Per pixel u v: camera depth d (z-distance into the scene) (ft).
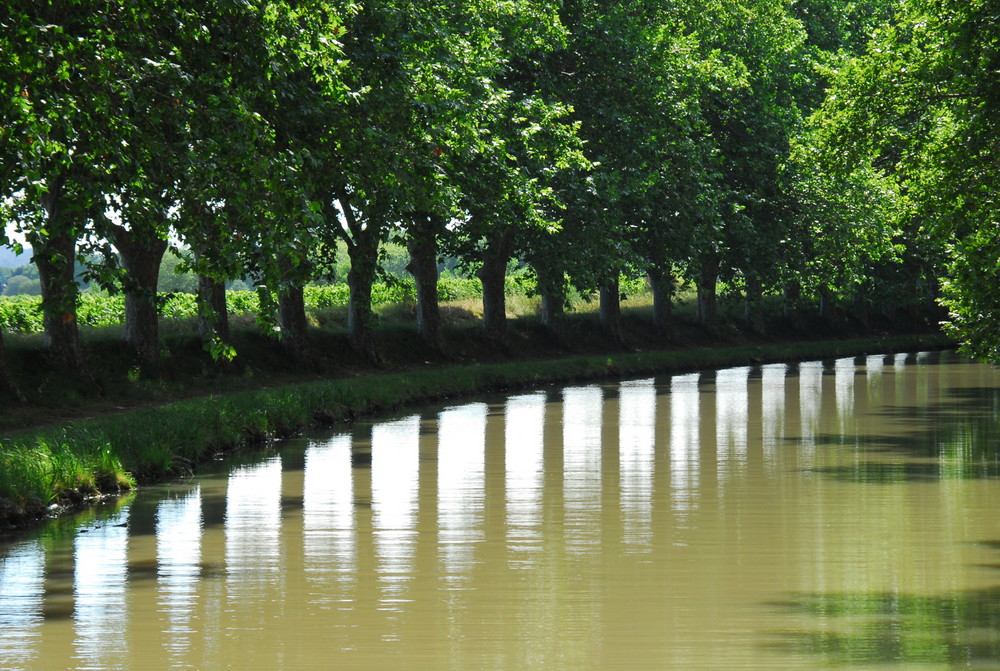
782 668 43.21
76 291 83.61
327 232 162.40
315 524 73.26
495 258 235.20
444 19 157.89
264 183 84.74
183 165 82.12
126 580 58.34
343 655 45.47
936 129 142.82
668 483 88.43
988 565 60.08
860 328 358.02
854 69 147.54
